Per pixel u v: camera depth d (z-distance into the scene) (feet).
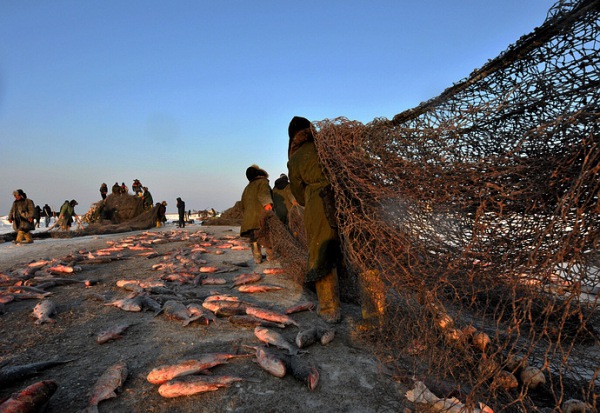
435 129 8.34
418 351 9.20
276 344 11.33
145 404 8.34
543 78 6.74
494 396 7.39
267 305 16.57
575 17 6.10
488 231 7.19
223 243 43.45
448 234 8.43
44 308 15.38
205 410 8.06
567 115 6.16
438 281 8.27
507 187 6.85
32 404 7.84
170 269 25.90
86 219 79.15
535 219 6.62
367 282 11.50
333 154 10.95
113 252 36.88
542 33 6.80
